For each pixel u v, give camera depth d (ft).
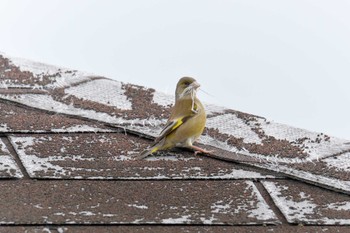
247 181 34.47
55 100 43.91
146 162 36.22
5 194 31.73
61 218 29.81
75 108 42.83
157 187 33.32
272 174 35.35
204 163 36.50
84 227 29.25
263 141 39.22
